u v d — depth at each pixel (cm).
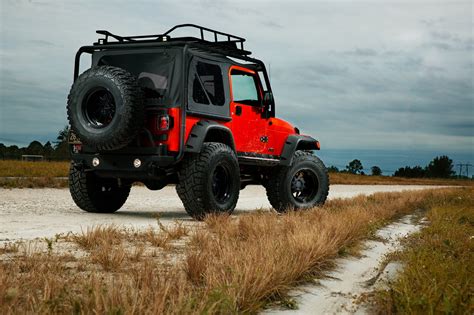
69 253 514
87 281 351
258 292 361
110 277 410
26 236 641
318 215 866
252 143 1029
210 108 930
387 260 551
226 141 966
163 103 879
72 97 880
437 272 419
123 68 927
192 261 427
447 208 1231
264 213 962
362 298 386
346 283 457
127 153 893
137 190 1914
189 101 888
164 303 303
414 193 1878
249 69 1038
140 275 376
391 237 774
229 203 938
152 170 874
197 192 885
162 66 899
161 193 1800
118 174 907
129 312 279
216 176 934
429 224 990
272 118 1084
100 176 932
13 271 382
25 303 307
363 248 640
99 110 882
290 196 1116
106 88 855
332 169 7406
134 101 851
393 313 344
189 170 886
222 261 425
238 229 699
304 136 1154
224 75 970
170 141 877
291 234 587
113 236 607
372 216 893
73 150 946
